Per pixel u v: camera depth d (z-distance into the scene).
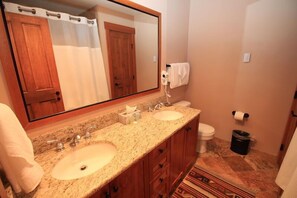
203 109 2.72
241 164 2.05
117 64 1.50
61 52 1.08
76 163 1.09
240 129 2.42
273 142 2.19
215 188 1.70
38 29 0.96
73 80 1.18
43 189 0.74
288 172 0.96
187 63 2.50
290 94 1.94
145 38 1.73
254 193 1.62
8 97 0.88
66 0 1.06
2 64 0.84
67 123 1.16
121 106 1.58
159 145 1.21
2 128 0.60
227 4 2.13
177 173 1.66
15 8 0.86
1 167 0.68
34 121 0.99
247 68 2.16
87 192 0.72
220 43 2.30
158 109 1.96
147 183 1.17
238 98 2.33
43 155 1.00
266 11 1.89
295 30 1.77
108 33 1.37
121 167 0.88
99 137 1.22
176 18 2.15
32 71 0.96
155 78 1.99
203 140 2.22
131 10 1.52
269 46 1.96
